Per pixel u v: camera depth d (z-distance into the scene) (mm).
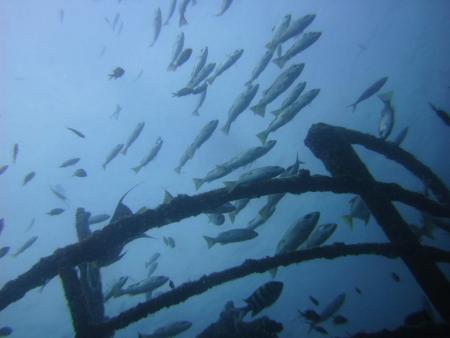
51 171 31594
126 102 29062
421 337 3490
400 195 4852
